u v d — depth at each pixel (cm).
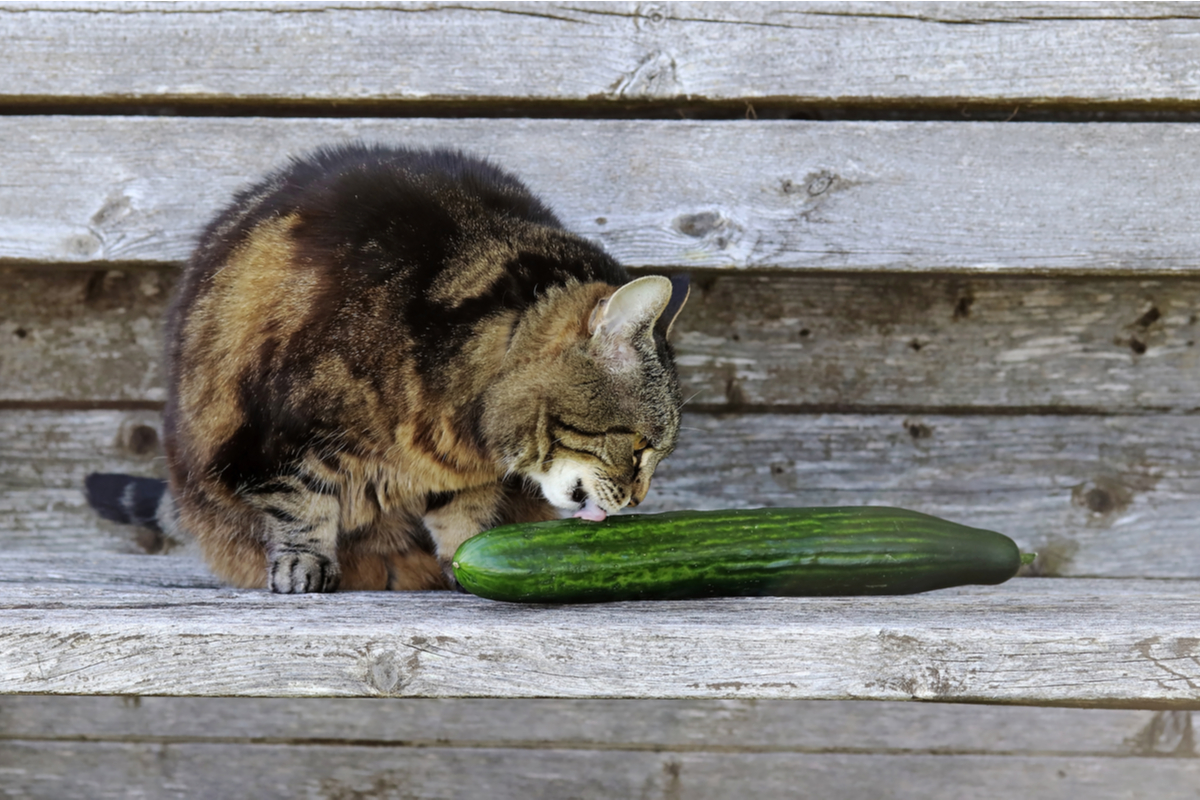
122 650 237
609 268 256
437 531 260
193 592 250
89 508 276
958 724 272
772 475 276
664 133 266
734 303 275
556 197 267
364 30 266
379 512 257
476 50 266
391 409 249
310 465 251
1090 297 274
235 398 251
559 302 251
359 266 249
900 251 266
